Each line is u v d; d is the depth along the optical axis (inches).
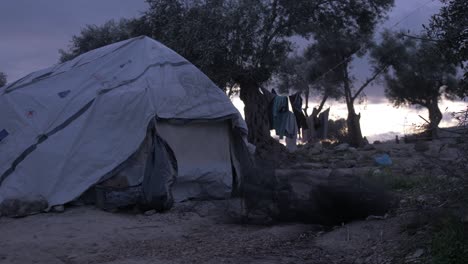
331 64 1147.9
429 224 211.6
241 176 375.6
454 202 209.2
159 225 289.1
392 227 231.9
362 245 219.3
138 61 402.6
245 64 728.3
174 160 357.4
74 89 387.5
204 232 270.1
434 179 264.5
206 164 384.2
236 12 708.0
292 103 643.5
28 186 351.3
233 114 396.2
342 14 816.9
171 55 403.9
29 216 319.6
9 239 263.3
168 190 332.5
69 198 337.4
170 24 737.6
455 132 205.6
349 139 1074.7
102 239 259.4
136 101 363.6
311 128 850.1
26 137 370.6
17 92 405.1
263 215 283.1
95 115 366.3
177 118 373.1
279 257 217.3
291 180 289.1
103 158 350.6
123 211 331.3
